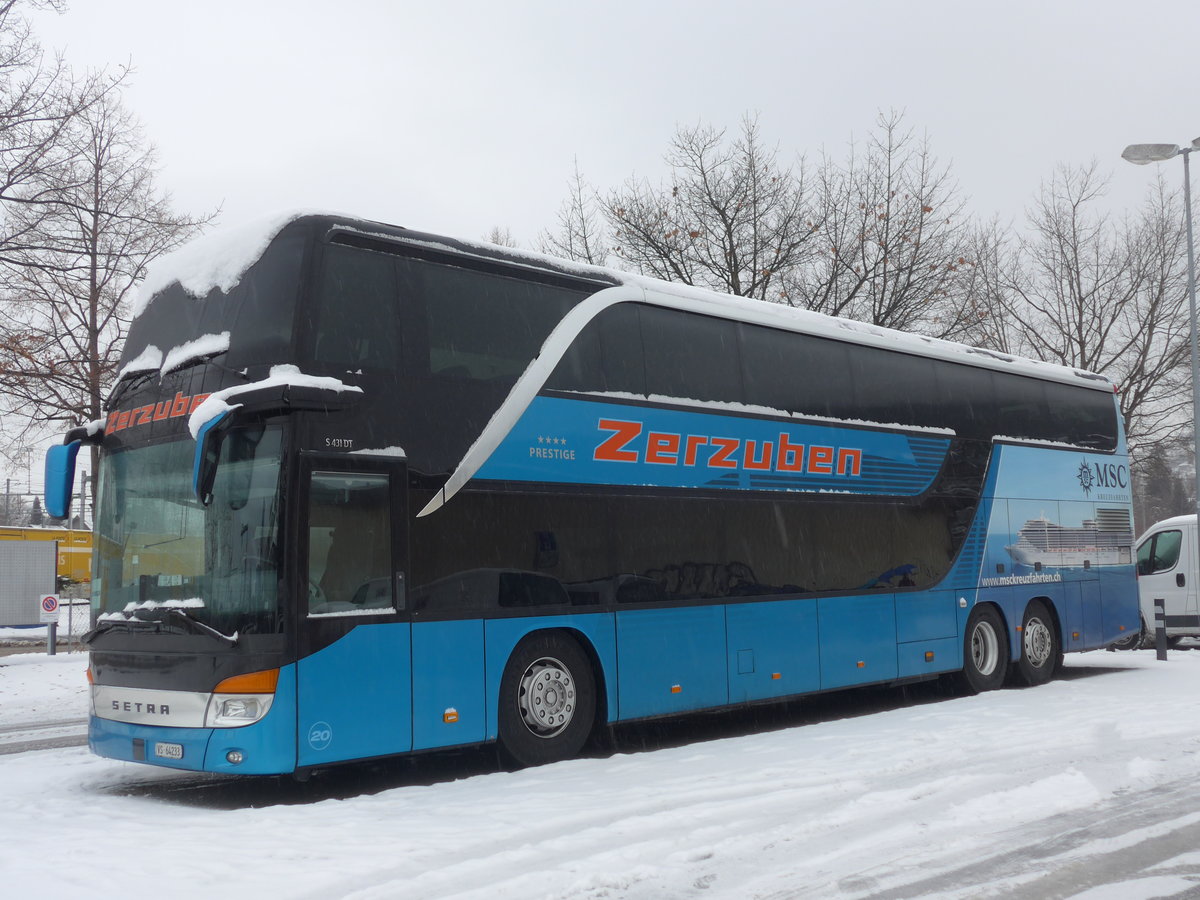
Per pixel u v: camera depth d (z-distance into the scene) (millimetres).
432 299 9500
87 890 5562
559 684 10133
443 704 9086
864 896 5582
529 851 6316
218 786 9664
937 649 14414
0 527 33312
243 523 8320
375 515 8789
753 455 12188
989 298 33844
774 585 12227
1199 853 6398
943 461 14859
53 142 20734
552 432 10219
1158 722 11250
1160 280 32219
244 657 8102
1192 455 33375
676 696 11031
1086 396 18062
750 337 12422
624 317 11094
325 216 8875
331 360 8664
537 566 9930
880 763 9109
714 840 6578
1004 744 10016
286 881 5699
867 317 29406
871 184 29547
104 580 9336
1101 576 17688
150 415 9234
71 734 13523
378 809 7797
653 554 10977
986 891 5668
